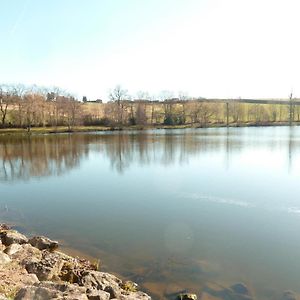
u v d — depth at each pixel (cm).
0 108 12081
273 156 5456
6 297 1168
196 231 2316
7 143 8081
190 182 3775
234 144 7125
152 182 3834
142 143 7694
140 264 1823
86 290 1348
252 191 3334
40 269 1559
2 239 2033
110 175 4328
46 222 2553
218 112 14938
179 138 8844
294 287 1591
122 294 1438
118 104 13638
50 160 5578
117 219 2597
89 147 7112
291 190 3344
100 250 2014
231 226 2394
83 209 2878
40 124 12094
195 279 1659
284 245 2064
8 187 3769
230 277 1683
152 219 2578
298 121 14738
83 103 15825
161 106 15200
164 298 1482
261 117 15038
